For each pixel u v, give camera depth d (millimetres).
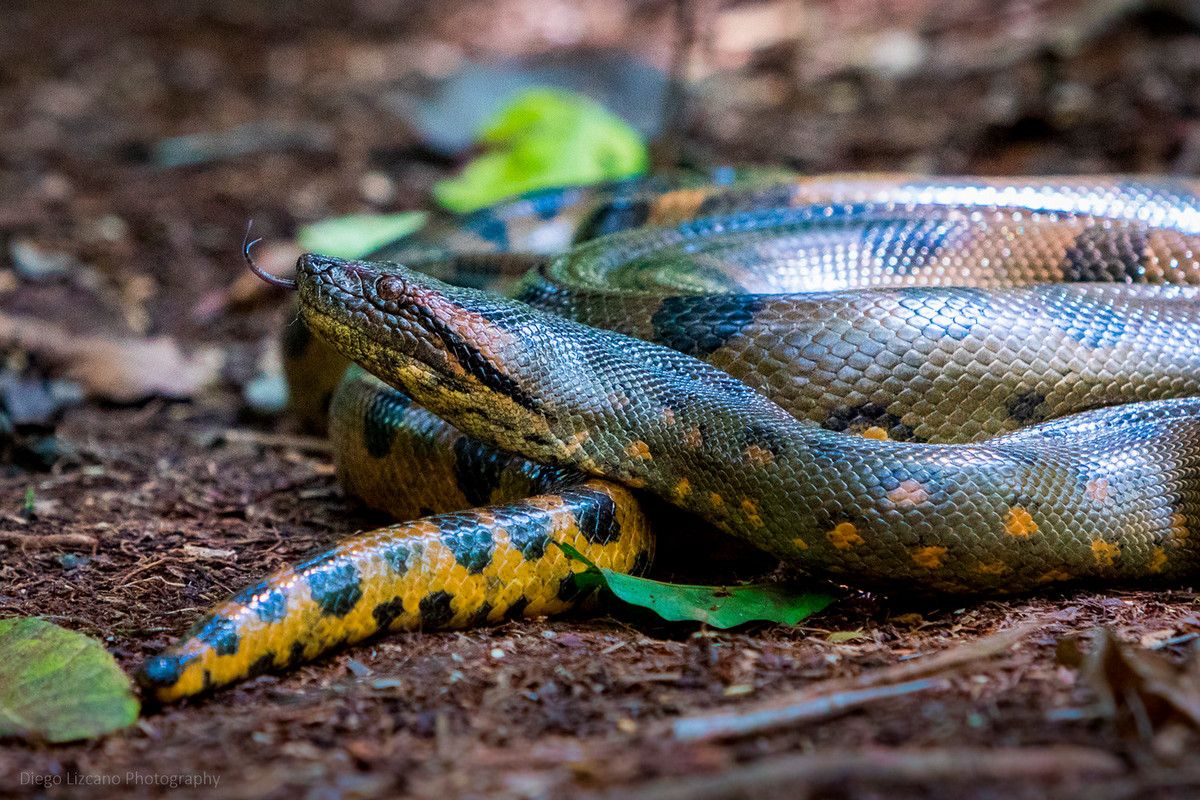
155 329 18500
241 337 18359
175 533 11141
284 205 23500
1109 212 13305
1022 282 12938
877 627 8859
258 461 13844
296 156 26484
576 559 9039
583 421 9727
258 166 25844
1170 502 9336
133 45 36031
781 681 7762
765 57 30203
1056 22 26938
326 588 8070
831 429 10234
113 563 10344
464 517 8820
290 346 14523
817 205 13703
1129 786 6094
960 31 29156
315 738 7145
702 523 10062
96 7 39719
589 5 38531
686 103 24375
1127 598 9172
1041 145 21812
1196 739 6566
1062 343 10289
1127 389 10344
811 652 8312
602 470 9742
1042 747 6547
